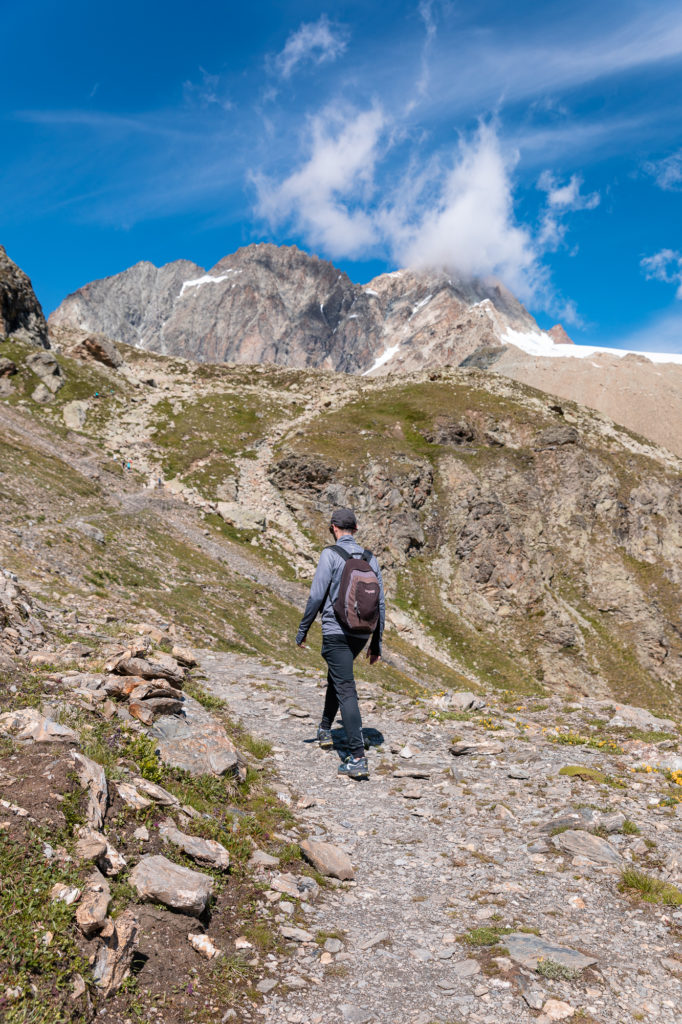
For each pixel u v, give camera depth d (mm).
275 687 13820
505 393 120000
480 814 7281
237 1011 3795
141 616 22172
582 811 6953
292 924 4832
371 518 82812
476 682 63500
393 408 111625
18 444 57406
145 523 53312
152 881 4438
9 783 4613
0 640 8938
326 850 5910
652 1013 3867
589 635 78250
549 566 87500
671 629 80688
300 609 52000
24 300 101812
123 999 3588
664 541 92062
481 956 4461
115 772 5727
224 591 45375
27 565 27734
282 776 8242
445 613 75438
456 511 88312
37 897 3723
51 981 3332
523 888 5562
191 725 7777
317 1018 3799
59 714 6461
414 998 4004
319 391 127188
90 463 72812
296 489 84312
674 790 7766
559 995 4004
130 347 146375
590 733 11516
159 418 97375
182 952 4164
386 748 9977
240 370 143000
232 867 5418
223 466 86625
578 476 96750
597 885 5562
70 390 95375
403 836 6773
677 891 5312
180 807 5875
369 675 36188
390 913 5172
